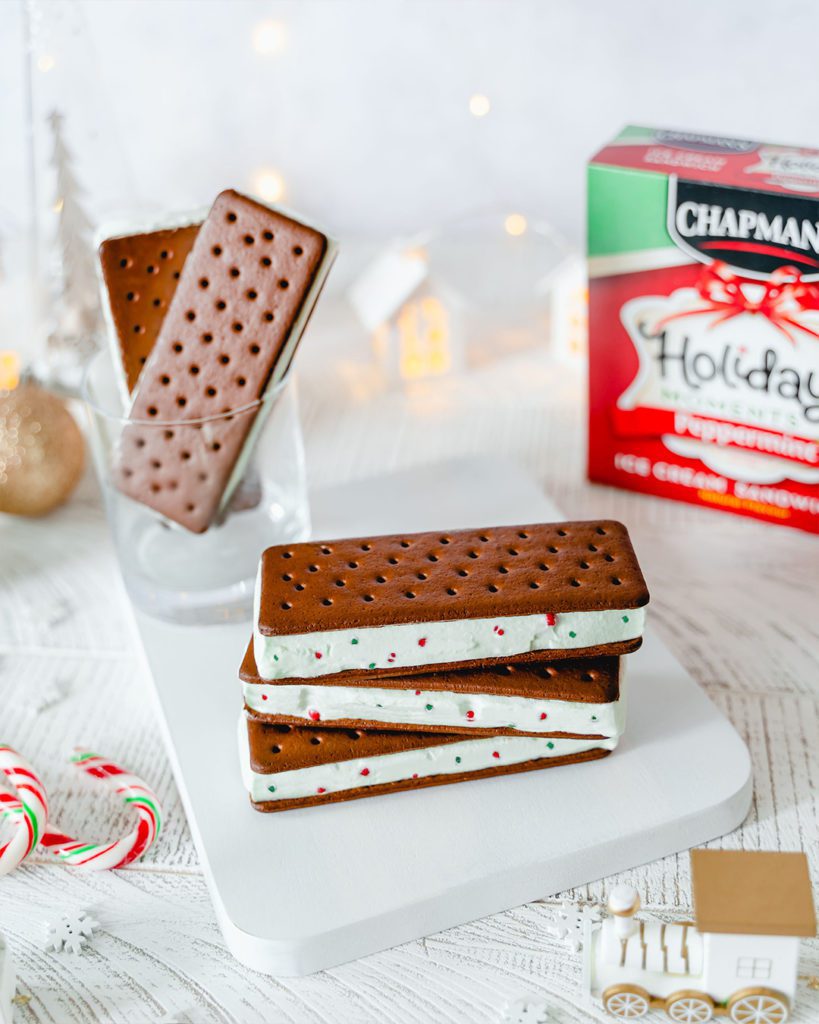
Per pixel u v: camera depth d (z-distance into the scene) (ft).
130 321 3.59
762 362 3.80
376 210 5.47
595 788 3.05
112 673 3.69
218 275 3.39
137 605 3.71
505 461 4.34
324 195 5.46
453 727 2.99
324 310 5.52
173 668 3.48
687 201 3.68
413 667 2.93
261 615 2.86
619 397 4.14
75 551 4.23
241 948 2.77
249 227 3.36
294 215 3.40
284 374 3.49
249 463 3.64
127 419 3.48
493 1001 2.70
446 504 4.11
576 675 2.99
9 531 4.34
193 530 3.58
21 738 3.47
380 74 5.12
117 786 3.19
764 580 3.85
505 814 2.99
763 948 2.49
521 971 2.77
